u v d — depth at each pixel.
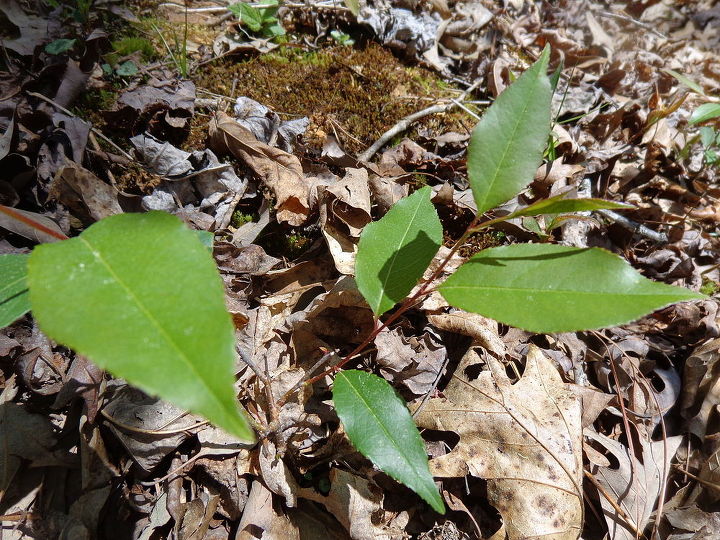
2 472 0.19
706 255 0.31
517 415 0.22
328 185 0.26
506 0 0.44
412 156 0.29
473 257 0.16
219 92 0.30
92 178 0.24
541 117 0.15
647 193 0.35
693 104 0.43
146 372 0.10
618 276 0.14
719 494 0.22
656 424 0.24
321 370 0.23
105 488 0.19
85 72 0.28
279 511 0.20
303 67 0.33
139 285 0.11
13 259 0.16
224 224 0.26
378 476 0.21
